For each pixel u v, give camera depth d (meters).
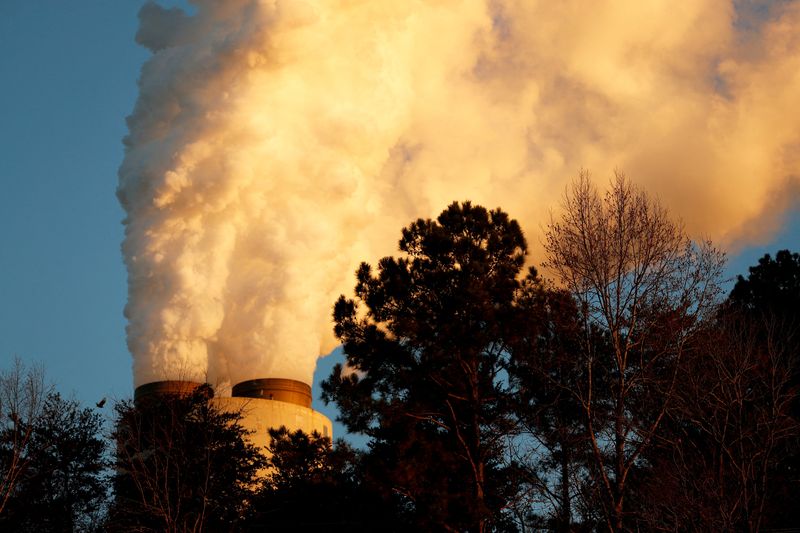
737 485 30.17
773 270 48.81
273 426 55.50
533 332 36.53
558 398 34.69
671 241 33.44
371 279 41.34
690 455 33.09
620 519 29.78
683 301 32.97
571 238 33.38
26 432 46.09
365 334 39.84
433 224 42.12
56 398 51.25
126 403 49.47
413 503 38.41
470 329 37.78
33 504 47.56
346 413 39.03
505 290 38.94
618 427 30.95
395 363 39.56
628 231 33.25
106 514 47.69
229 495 45.75
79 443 50.16
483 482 36.72
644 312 32.81
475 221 41.84
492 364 38.66
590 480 32.28
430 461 36.81
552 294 34.75
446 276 39.88
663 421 34.72
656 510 29.52
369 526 39.06
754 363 32.75
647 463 34.69
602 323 33.00
